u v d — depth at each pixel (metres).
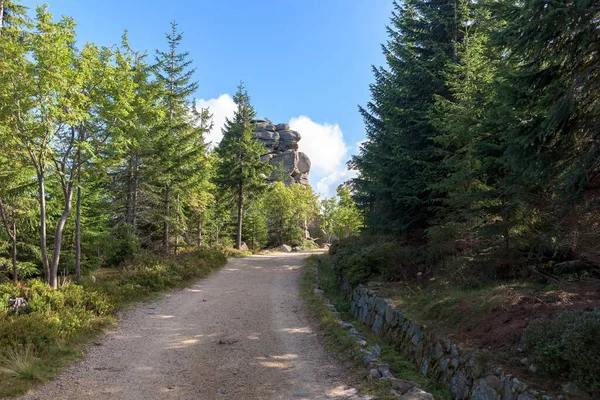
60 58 10.08
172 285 14.60
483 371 5.25
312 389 5.80
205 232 35.75
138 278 13.95
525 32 6.34
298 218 52.25
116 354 7.32
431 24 14.67
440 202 13.05
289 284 16.38
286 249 40.75
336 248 22.34
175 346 7.93
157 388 5.83
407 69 14.82
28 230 16.94
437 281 9.88
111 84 11.64
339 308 12.56
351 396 5.46
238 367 6.77
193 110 27.77
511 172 8.34
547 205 7.69
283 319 10.32
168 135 19.86
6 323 7.34
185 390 5.77
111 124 12.08
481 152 8.53
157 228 25.92
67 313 8.83
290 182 67.00
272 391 5.75
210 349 7.77
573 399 4.07
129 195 21.67
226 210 35.88
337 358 7.24
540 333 5.00
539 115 6.87
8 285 9.95
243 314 10.87
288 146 72.94
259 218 44.28
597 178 6.37
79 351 7.25
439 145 13.28
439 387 6.02
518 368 4.94
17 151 11.21
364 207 18.61
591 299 6.12
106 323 9.20
